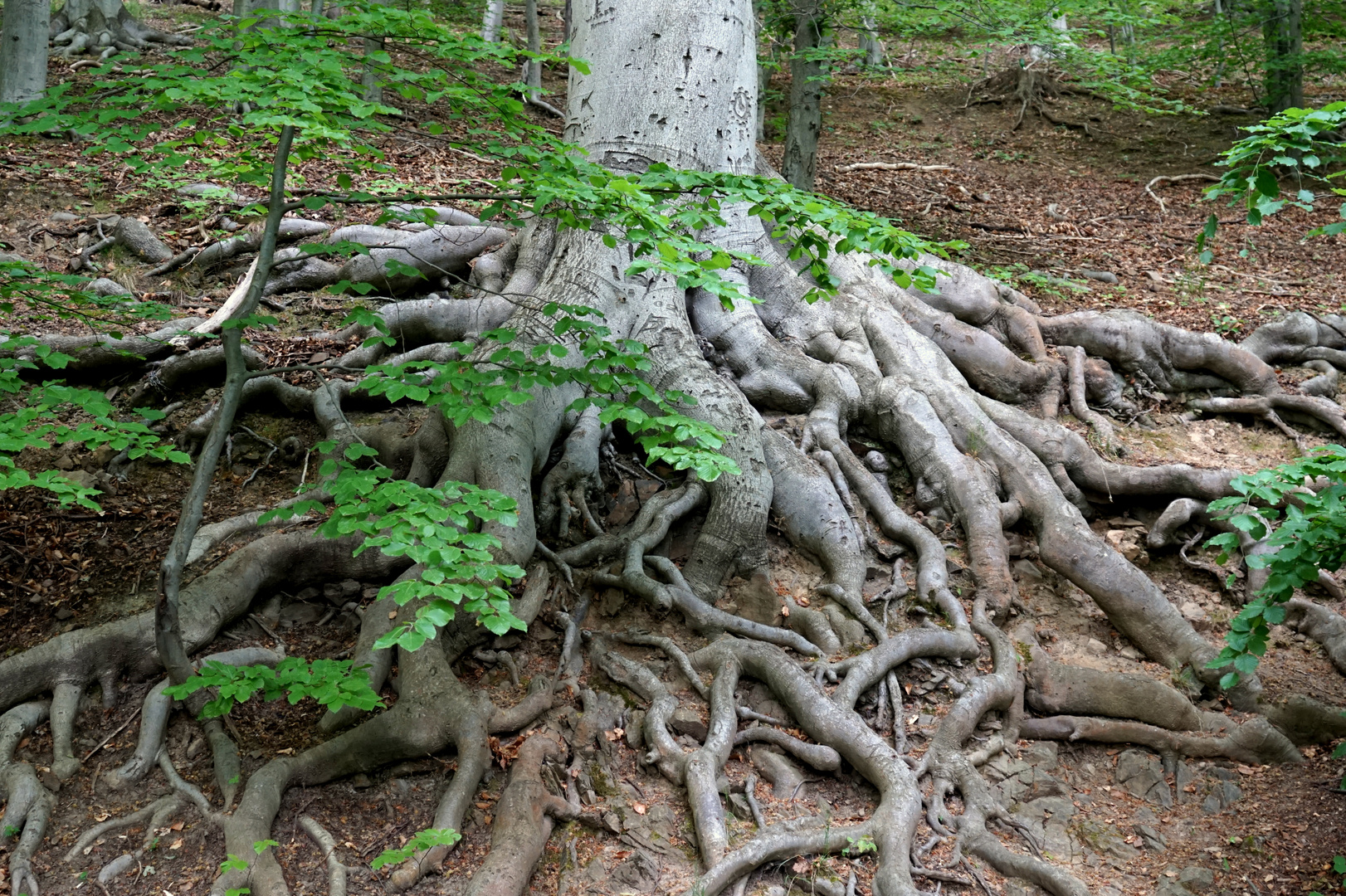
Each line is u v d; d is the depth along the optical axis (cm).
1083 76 1388
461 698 438
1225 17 1556
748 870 394
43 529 522
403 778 426
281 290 743
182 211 825
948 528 606
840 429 651
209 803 405
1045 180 1479
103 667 444
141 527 535
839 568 554
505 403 552
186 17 1650
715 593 543
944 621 538
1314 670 534
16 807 390
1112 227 1234
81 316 457
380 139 1013
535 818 398
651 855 406
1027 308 812
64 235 773
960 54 1769
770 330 710
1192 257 1116
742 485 559
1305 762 480
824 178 1356
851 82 1992
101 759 421
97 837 390
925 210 1235
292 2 1245
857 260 760
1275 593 395
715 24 654
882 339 695
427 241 755
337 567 509
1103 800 471
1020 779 471
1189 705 498
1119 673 518
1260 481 416
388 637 295
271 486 579
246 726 441
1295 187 1416
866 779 451
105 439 368
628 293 626
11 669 430
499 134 403
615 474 603
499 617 301
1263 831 443
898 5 1240
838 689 476
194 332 441
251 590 486
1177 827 454
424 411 630
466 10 1602
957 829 433
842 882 400
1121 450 696
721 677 480
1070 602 579
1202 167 1527
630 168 638
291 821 402
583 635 505
